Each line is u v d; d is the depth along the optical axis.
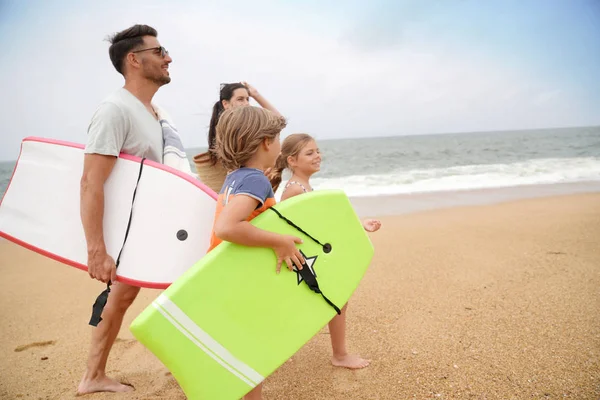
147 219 2.16
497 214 7.27
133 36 2.26
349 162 23.81
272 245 1.89
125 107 2.19
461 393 2.35
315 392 2.46
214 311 1.84
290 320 1.98
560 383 2.37
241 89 2.87
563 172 13.52
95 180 2.06
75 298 4.20
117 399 2.50
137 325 1.74
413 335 3.07
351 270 2.17
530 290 3.72
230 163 1.94
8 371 2.87
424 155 26.72
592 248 4.84
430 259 4.85
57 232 2.21
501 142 37.47
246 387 1.89
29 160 2.30
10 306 4.01
